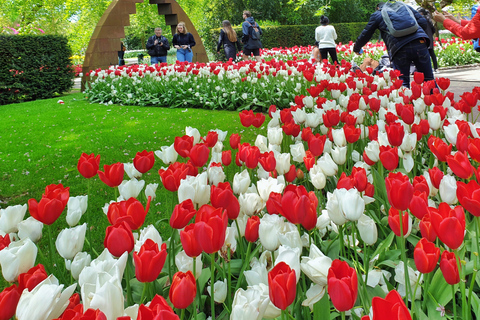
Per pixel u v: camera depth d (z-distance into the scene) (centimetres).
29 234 152
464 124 217
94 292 98
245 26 1440
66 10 2144
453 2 458
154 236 142
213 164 210
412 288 155
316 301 115
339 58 1658
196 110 858
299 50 1684
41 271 110
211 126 674
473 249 164
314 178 186
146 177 436
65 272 197
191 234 110
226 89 854
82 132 706
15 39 1288
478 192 121
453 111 315
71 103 1131
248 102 820
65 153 571
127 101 1016
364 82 526
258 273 127
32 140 670
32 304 91
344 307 90
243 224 174
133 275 174
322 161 192
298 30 2659
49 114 938
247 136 582
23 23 2036
